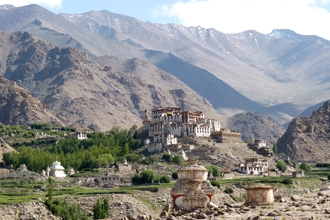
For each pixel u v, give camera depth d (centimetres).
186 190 11012
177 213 10212
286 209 10006
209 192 11112
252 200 10862
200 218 9481
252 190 10862
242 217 9344
